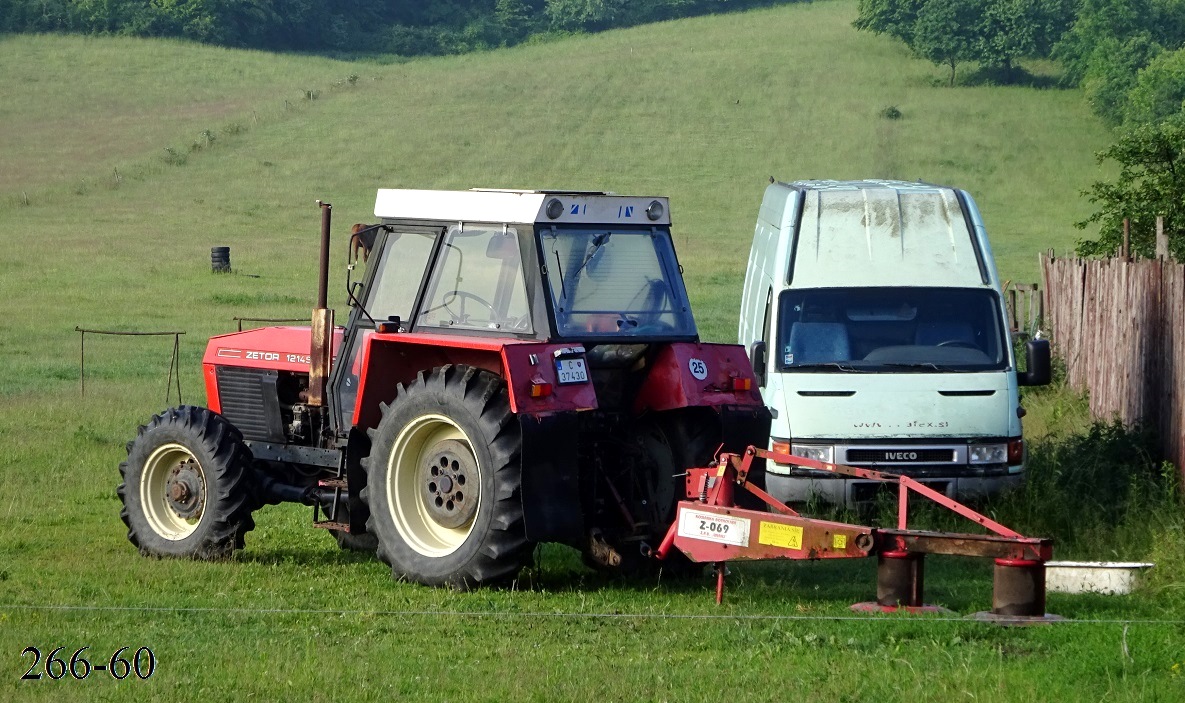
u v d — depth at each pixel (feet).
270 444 79.77
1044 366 93.97
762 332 102.01
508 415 65.57
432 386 67.87
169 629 59.88
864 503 89.35
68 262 307.78
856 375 92.07
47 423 128.06
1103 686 50.47
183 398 145.79
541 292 67.51
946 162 494.18
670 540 65.92
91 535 83.25
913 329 94.73
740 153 513.04
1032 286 161.89
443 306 71.26
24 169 478.18
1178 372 87.92
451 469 68.59
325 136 549.54
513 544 65.67
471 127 565.53
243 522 75.72
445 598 65.67
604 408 72.13
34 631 58.90
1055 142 529.45
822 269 97.30
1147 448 92.17
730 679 51.98
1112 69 577.43
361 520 72.95
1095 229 382.42
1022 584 58.90
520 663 54.24
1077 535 80.94
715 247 355.36
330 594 67.15
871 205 99.96
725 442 69.26
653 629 60.23
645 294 70.79
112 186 453.17
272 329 84.79
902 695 49.65
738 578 72.28
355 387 74.33
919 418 90.02
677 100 620.08
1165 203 136.05
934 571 75.15
